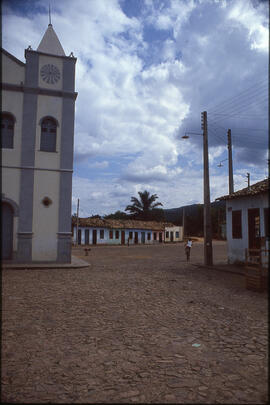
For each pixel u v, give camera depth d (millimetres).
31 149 15664
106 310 7172
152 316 6727
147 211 58875
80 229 42531
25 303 7676
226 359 4473
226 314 6980
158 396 3426
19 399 3291
